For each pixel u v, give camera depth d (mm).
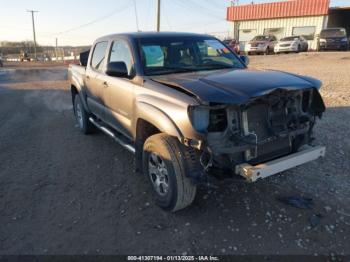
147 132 4082
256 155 3383
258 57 25016
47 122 7969
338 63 17844
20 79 19438
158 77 4020
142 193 4215
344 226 3414
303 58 21500
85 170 4980
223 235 3338
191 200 3547
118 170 4938
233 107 3238
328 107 8062
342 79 12141
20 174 4891
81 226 3555
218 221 3564
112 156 5508
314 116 3900
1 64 34188
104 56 5285
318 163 4859
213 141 3197
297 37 29062
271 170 3283
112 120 5027
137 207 3895
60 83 16547
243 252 3094
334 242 3189
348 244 3160
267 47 29656
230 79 3553
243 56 5168
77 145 6121
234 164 3299
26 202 4078
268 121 3430
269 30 35719
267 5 34969
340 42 26391
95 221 3643
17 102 11102
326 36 27016
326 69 15406
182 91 3408
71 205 3984
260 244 3191
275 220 3547
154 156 3691
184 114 3174
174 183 3410
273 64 19031
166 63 4406
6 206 3988
